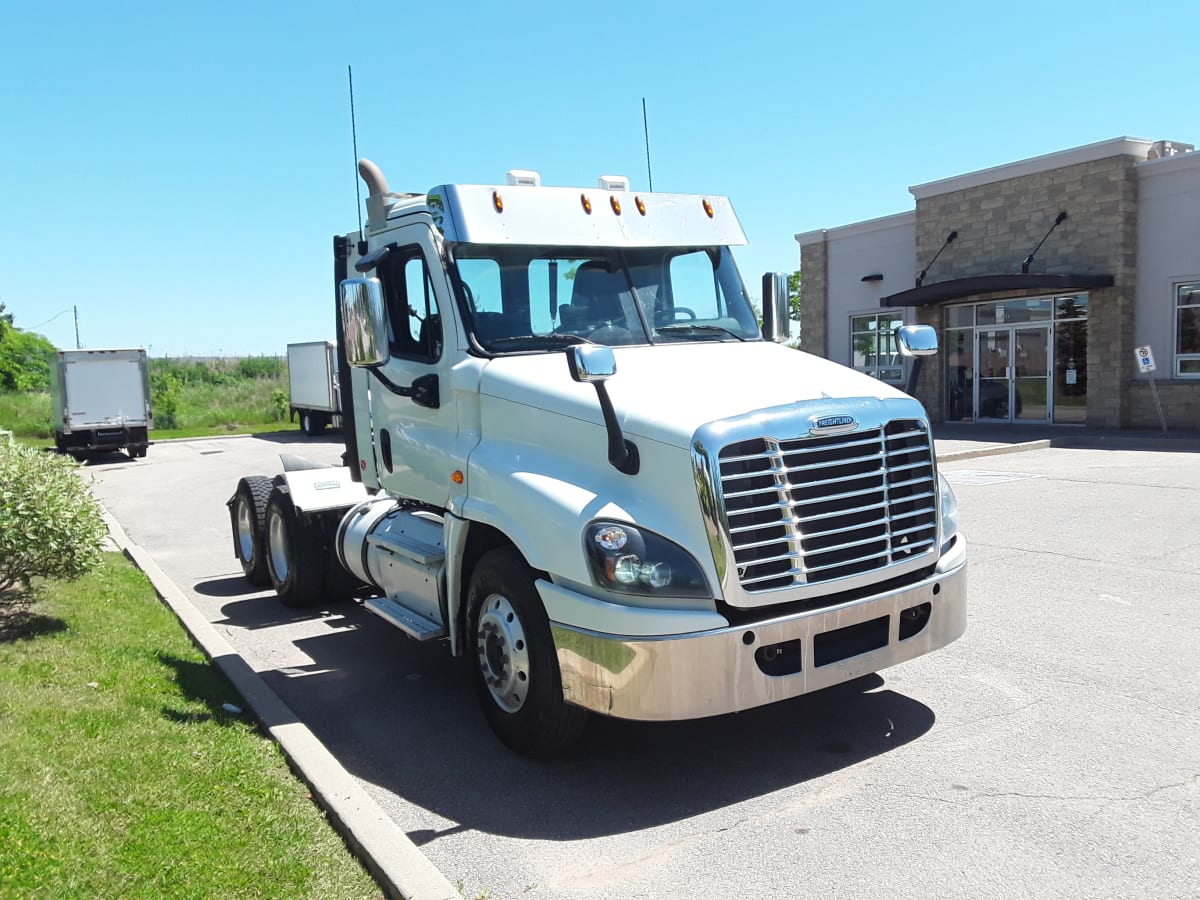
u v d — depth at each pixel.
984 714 5.41
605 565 4.38
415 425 6.22
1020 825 4.16
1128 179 21.52
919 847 4.03
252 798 4.39
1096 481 13.62
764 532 4.44
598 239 6.02
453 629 5.45
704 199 6.54
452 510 5.41
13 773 4.35
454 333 5.73
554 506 4.67
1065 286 21.34
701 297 6.32
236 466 24.28
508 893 3.83
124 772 4.53
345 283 5.50
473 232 5.62
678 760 5.04
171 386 47.59
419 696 6.20
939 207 25.44
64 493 7.11
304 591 8.29
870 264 27.92
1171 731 5.07
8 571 6.86
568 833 4.32
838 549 4.59
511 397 5.29
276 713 5.50
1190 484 12.92
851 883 3.79
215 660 6.50
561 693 4.76
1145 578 8.11
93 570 7.36
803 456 4.54
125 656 6.44
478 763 5.11
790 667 4.53
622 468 4.61
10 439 7.47
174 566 11.02
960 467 16.19
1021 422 24.22
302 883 3.71
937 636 5.01
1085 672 5.98
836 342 29.09
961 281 22.94
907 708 5.55
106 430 28.47
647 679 4.31
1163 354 21.47
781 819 4.34
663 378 5.07
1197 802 4.30
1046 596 7.70
